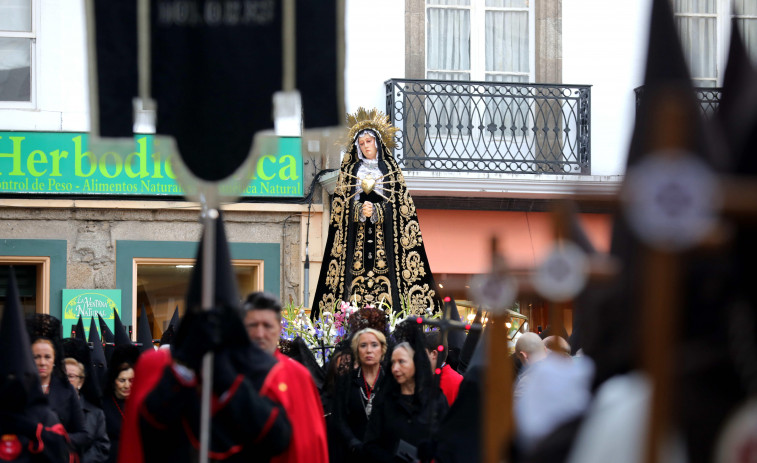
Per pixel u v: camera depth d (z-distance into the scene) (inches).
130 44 303.0
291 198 1031.6
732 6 114.4
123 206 1005.2
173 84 302.5
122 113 301.9
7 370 378.0
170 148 301.9
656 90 106.5
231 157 300.8
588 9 1104.8
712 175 94.1
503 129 1066.7
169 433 315.0
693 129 101.4
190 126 301.6
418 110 1063.0
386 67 1069.8
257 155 300.8
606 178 1066.7
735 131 104.0
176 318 628.7
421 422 421.1
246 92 301.3
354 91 1063.6
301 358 548.4
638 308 105.2
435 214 1071.6
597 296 115.4
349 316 559.5
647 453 94.5
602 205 113.5
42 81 1003.3
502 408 152.3
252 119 301.3
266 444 312.7
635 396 104.1
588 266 115.4
